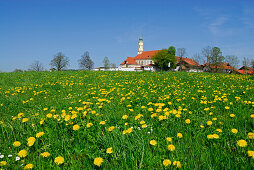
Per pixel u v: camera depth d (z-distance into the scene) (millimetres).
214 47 55344
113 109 3949
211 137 2061
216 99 4477
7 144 2152
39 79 12562
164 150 1899
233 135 2232
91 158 1854
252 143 1958
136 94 6066
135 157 1791
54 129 2480
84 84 9875
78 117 3078
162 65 80312
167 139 2008
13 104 5227
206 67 60844
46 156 1806
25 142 2164
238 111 3443
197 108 3973
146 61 108938
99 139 2234
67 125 2600
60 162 1673
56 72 17391
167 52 79062
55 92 7574
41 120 2783
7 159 1821
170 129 2527
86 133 2367
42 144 2150
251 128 2555
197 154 1823
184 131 2490
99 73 16125
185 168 1586
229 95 5629
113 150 1902
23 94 7242
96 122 2797
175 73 15852
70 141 2176
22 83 10867
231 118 3078
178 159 1733
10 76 14781
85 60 67750
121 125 2770
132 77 12844
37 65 62781
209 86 8039
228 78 12180
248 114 3188
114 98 5406
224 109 3748
